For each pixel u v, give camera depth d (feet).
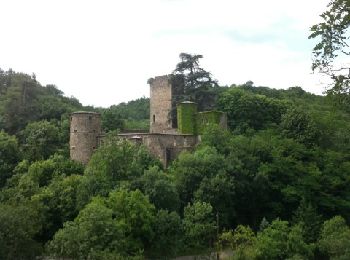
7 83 533.96
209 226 236.43
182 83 404.77
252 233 233.55
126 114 649.61
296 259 206.18
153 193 252.62
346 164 319.06
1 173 323.78
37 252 204.85
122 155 273.75
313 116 359.87
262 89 583.99
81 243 184.03
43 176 291.38
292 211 290.97
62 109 480.64
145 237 227.40
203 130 350.23
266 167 301.22
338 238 216.54
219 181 266.98
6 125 443.73
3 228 189.37
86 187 253.44
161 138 332.60
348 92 85.76
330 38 85.40
